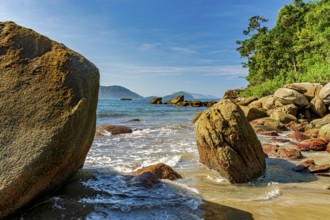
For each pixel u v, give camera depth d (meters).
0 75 5.25
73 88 5.20
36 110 4.92
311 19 48.00
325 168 8.52
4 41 5.60
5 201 4.16
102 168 8.40
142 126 21.03
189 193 6.23
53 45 5.74
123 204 5.33
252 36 69.19
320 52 43.50
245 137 7.93
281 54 55.22
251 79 67.25
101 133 16.30
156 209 5.21
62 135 4.75
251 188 6.97
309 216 5.19
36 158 4.43
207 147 8.24
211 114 8.55
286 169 8.79
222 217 5.02
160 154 10.95
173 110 46.84
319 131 15.16
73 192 5.69
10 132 4.66
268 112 25.30
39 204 4.93
